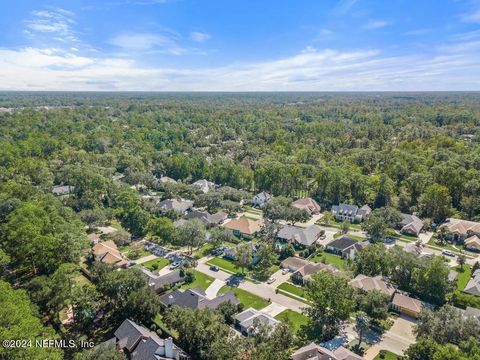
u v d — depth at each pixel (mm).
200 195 137375
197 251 100875
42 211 90250
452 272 83438
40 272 81188
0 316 47812
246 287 81875
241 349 52594
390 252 83875
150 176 163625
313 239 105312
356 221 124750
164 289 79125
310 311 64938
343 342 62562
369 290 72438
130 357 56812
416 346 52562
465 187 128250
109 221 119125
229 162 177125
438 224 119875
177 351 56000
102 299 69688
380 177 138250
